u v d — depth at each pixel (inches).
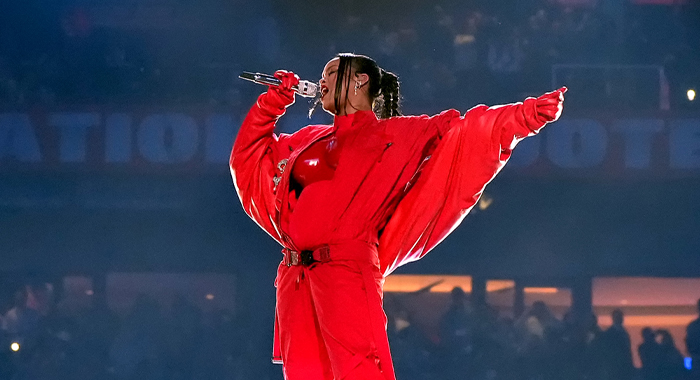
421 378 932.6
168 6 995.9
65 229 995.3
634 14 1003.9
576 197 995.9
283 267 293.9
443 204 293.3
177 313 965.2
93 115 995.3
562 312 984.9
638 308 985.5
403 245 297.1
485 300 983.0
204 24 1000.2
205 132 996.6
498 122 281.0
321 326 280.1
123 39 1000.2
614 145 997.8
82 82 996.6
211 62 1000.2
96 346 962.7
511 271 989.2
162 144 995.3
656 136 995.9
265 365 962.1
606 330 935.0
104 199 995.9
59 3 995.9
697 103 995.3
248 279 992.9
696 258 986.1
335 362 275.7
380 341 274.7
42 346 960.3
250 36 1000.2
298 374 285.9
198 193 996.6
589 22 1008.9
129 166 995.3
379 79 307.3
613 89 1002.7
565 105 1002.7
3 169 990.4
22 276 987.9
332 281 278.5
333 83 303.3
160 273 994.1
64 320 971.3
